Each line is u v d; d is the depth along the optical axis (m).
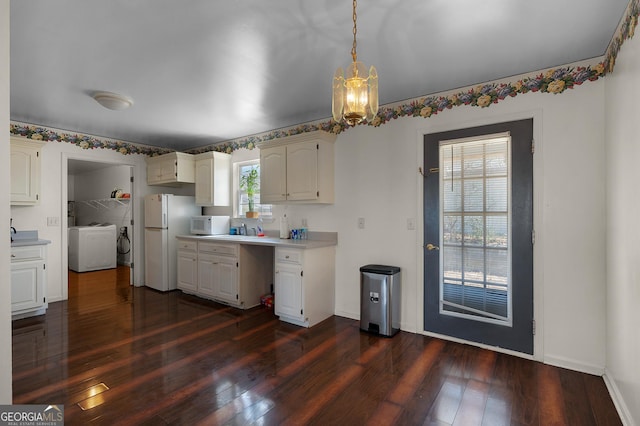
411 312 3.17
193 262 4.39
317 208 3.83
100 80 2.71
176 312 3.76
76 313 3.70
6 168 1.10
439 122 3.02
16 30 1.97
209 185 4.64
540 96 2.56
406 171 3.21
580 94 2.41
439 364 2.50
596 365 2.33
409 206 3.19
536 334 2.56
